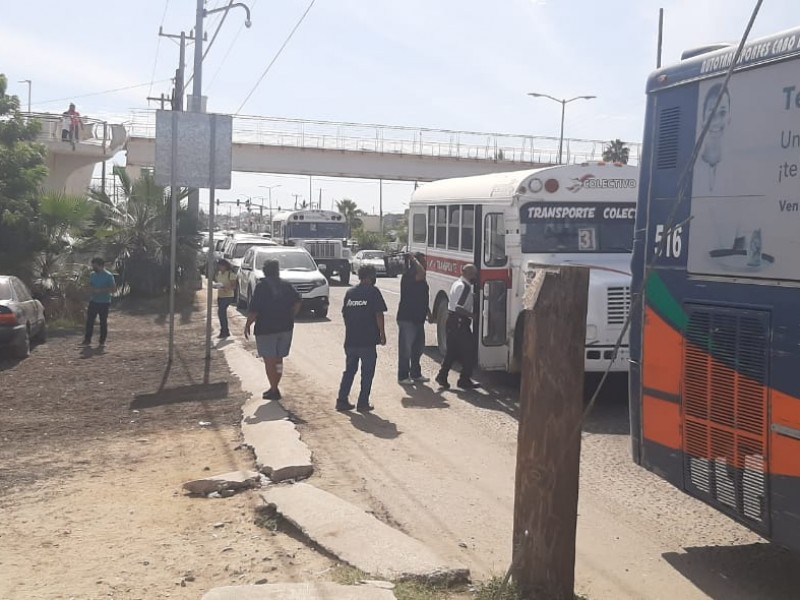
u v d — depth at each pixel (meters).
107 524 6.50
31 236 20.23
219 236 50.47
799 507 4.59
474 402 11.17
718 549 6.09
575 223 11.79
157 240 26.38
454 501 7.12
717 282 5.21
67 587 5.27
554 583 4.65
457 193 13.88
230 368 13.93
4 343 14.67
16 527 6.45
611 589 5.39
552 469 4.61
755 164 4.97
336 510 6.38
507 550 6.04
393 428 9.68
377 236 77.88
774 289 4.79
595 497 7.28
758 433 4.88
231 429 9.66
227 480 7.33
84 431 9.71
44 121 30.73
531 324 4.65
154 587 5.26
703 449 5.33
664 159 5.77
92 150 31.33
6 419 10.34
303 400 11.20
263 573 5.43
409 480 7.69
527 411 4.68
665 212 5.75
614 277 10.77
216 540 6.09
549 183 11.69
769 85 4.90
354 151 46.56
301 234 36.22
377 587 4.96
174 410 10.74
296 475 7.67
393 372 13.52
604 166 11.83
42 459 8.51
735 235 5.09
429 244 15.41
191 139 13.28
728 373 5.11
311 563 5.58
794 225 4.69
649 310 5.86
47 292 20.48
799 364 4.60
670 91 5.75
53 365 14.42
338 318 22.09
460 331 11.90
